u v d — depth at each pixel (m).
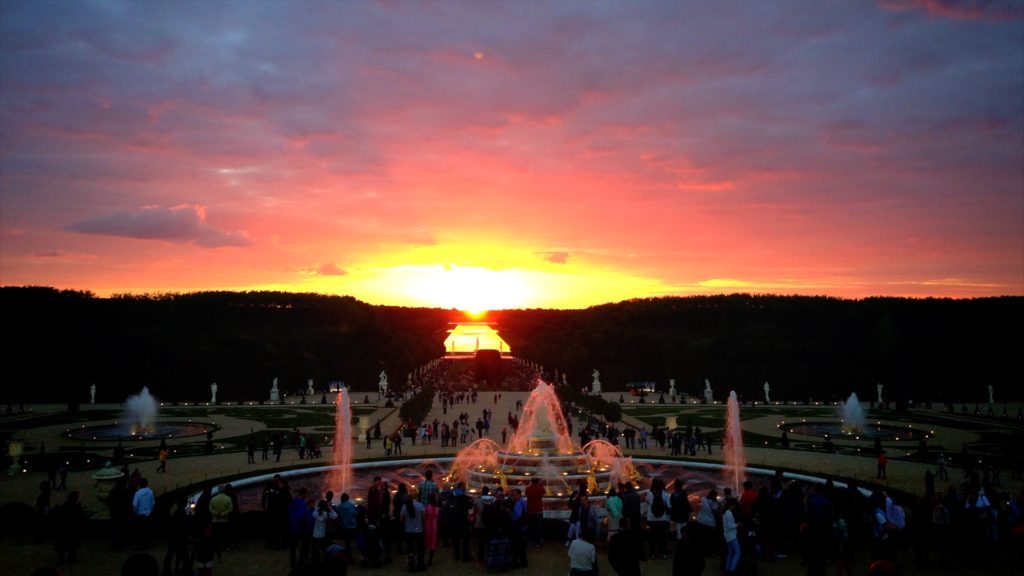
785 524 27.00
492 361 149.00
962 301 164.88
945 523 26.36
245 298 185.00
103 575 24.73
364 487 43.97
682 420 88.62
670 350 165.88
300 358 159.50
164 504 30.53
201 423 83.06
